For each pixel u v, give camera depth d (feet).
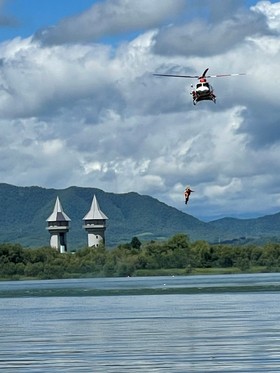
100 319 490.08
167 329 409.90
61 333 404.36
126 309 580.71
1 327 450.71
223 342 344.28
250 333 375.86
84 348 338.75
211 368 277.23
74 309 603.26
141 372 272.72
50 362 299.79
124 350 329.31
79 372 276.21
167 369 277.64
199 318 472.44
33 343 361.30
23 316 538.47
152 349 329.31
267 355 302.25
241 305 584.40
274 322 430.61
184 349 326.24
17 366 291.38
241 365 281.74
